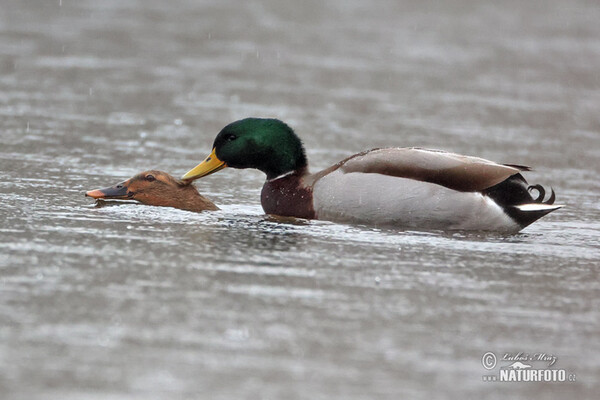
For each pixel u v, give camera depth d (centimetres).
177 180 1365
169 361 787
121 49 2859
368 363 805
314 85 2505
